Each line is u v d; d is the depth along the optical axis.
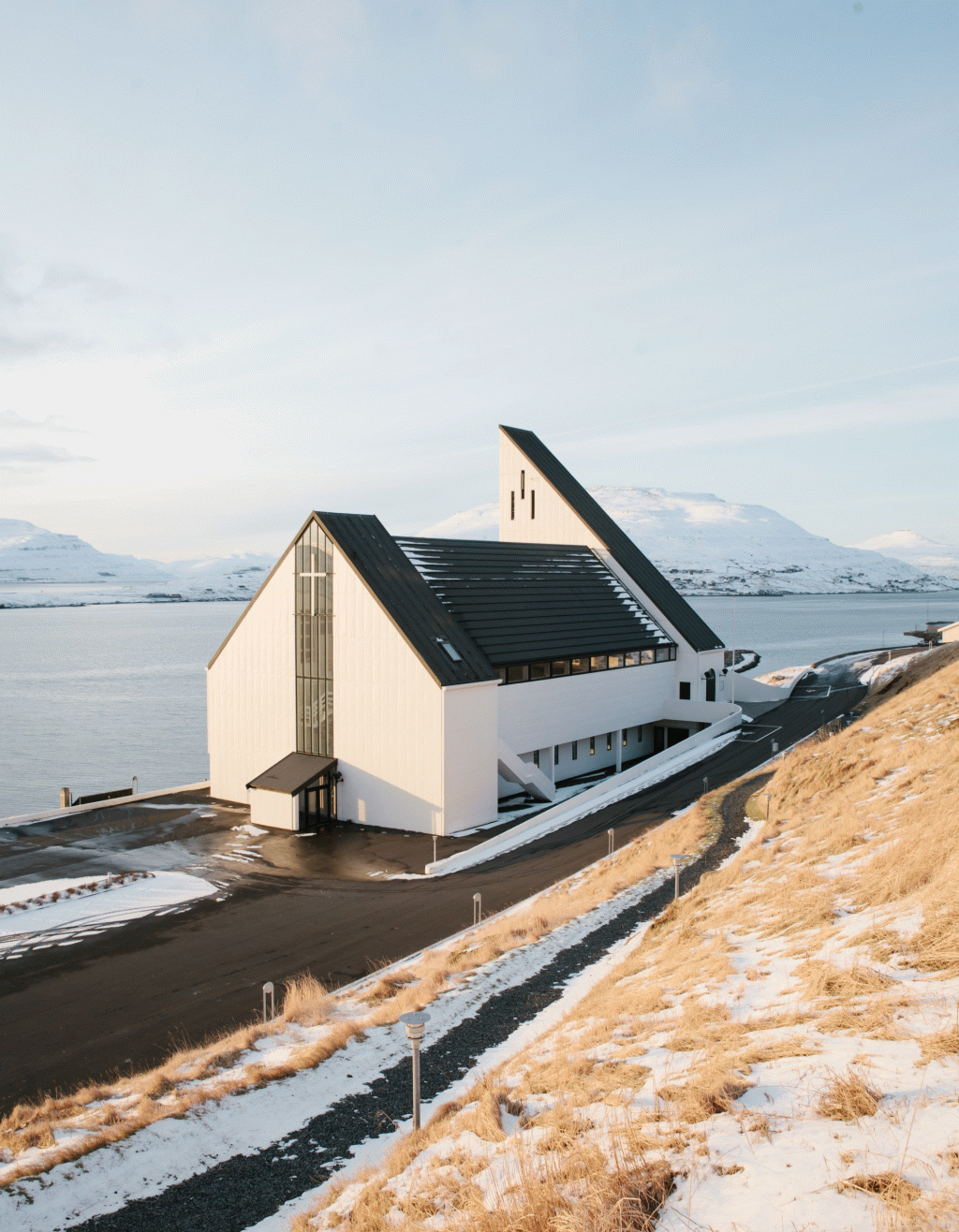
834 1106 7.25
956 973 9.84
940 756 24.39
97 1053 19.33
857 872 17.00
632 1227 6.16
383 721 42.12
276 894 31.83
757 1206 6.11
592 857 35.00
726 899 20.27
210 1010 21.64
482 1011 17.39
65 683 151.12
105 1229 10.50
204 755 89.56
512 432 72.31
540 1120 9.65
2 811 68.00
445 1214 8.10
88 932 27.70
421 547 52.22
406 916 28.88
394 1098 13.62
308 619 44.88
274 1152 12.14
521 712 48.53
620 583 64.62
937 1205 5.46
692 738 54.38
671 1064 10.13
